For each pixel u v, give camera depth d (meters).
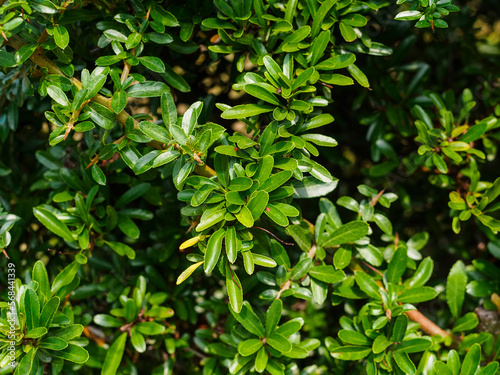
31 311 0.55
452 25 0.77
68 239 0.61
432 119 0.70
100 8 0.62
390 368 0.57
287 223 0.54
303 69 0.57
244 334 0.58
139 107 0.69
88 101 0.55
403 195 0.72
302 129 0.57
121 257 0.68
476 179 0.63
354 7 0.58
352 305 0.67
